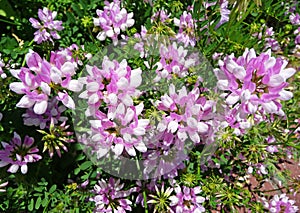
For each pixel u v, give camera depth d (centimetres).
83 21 12
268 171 18
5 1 16
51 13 14
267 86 9
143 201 14
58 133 12
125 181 14
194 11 16
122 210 13
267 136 16
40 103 9
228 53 16
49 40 14
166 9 16
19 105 9
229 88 9
